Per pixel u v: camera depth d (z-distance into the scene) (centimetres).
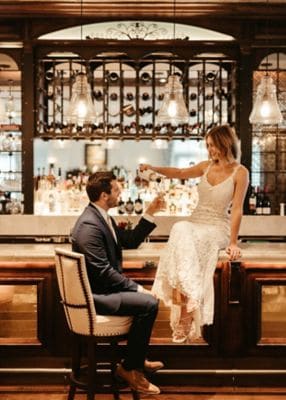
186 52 548
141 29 548
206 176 374
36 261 384
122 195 576
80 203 566
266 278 385
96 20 539
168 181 576
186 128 561
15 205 573
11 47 545
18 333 397
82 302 327
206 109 611
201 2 528
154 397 384
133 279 381
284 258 384
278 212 578
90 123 523
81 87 454
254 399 381
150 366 369
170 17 537
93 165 693
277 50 546
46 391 391
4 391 391
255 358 393
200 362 394
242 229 559
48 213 568
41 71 557
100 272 336
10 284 384
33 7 528
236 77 552
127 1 528
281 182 580
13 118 600
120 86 557
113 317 336
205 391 392
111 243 348
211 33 550
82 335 337
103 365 394
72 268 324
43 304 387
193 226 361
